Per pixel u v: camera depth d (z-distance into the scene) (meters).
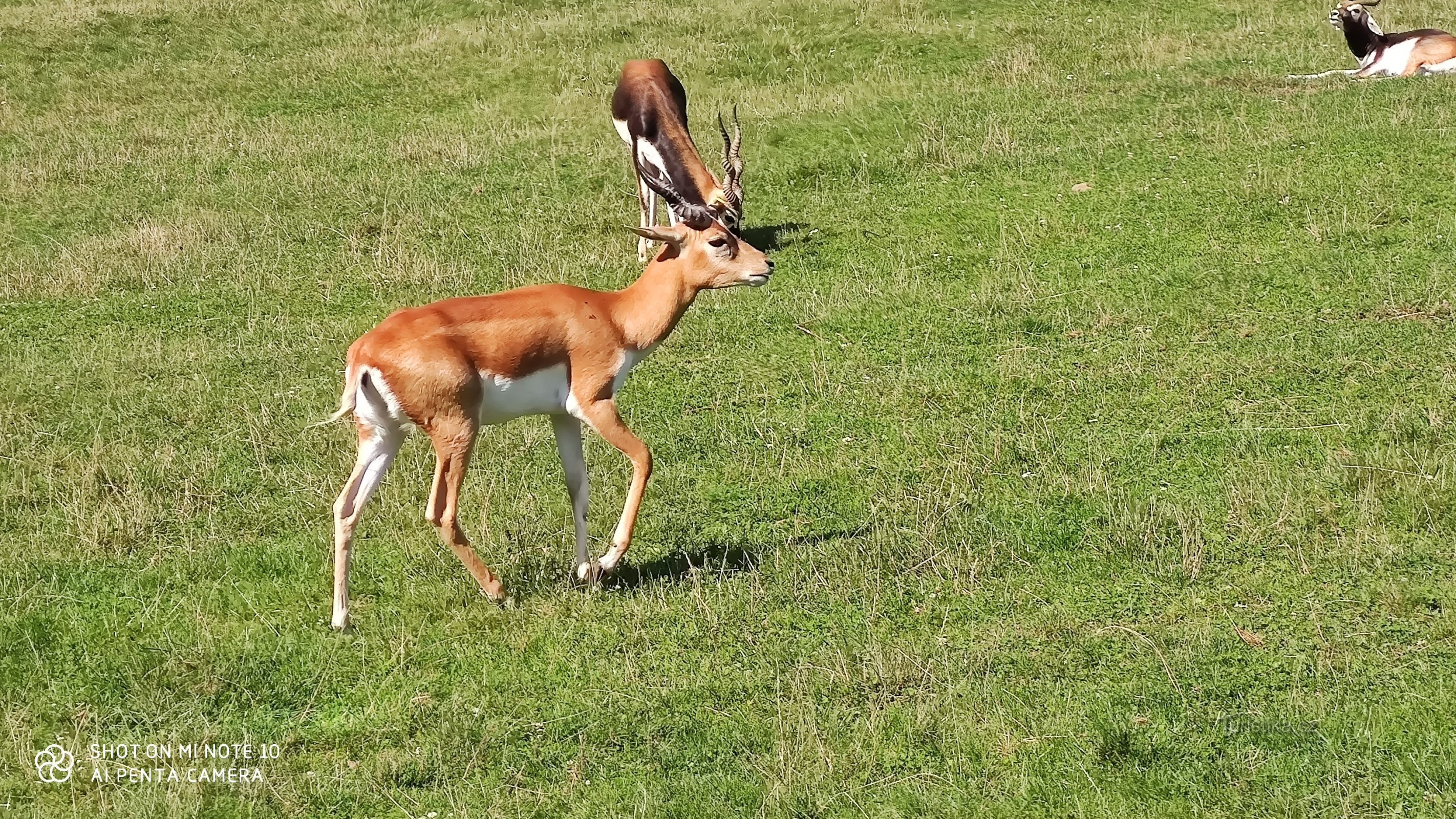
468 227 20.86
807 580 10.91
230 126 26.94
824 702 9.47
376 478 10.30
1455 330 14.57
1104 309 16.08
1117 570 10.88
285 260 20.08
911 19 30.02
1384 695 9.17
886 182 21.33
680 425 13.97
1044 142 22.14
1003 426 13.49
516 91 28.06
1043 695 9.41
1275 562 10.82
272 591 11.06
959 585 10.76
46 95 29.08
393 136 25.84
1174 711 9.14
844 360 15.42
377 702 9.75
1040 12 30.36
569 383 10.49
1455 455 12.00
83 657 10.26
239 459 13.55
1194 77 25.09
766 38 29.56
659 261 10.85
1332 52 26.47
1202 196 19.14
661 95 19.42
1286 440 12.75
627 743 9.16
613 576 11.15
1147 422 13.36
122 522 12.14
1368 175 19.09
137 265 20.00
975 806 8.43
